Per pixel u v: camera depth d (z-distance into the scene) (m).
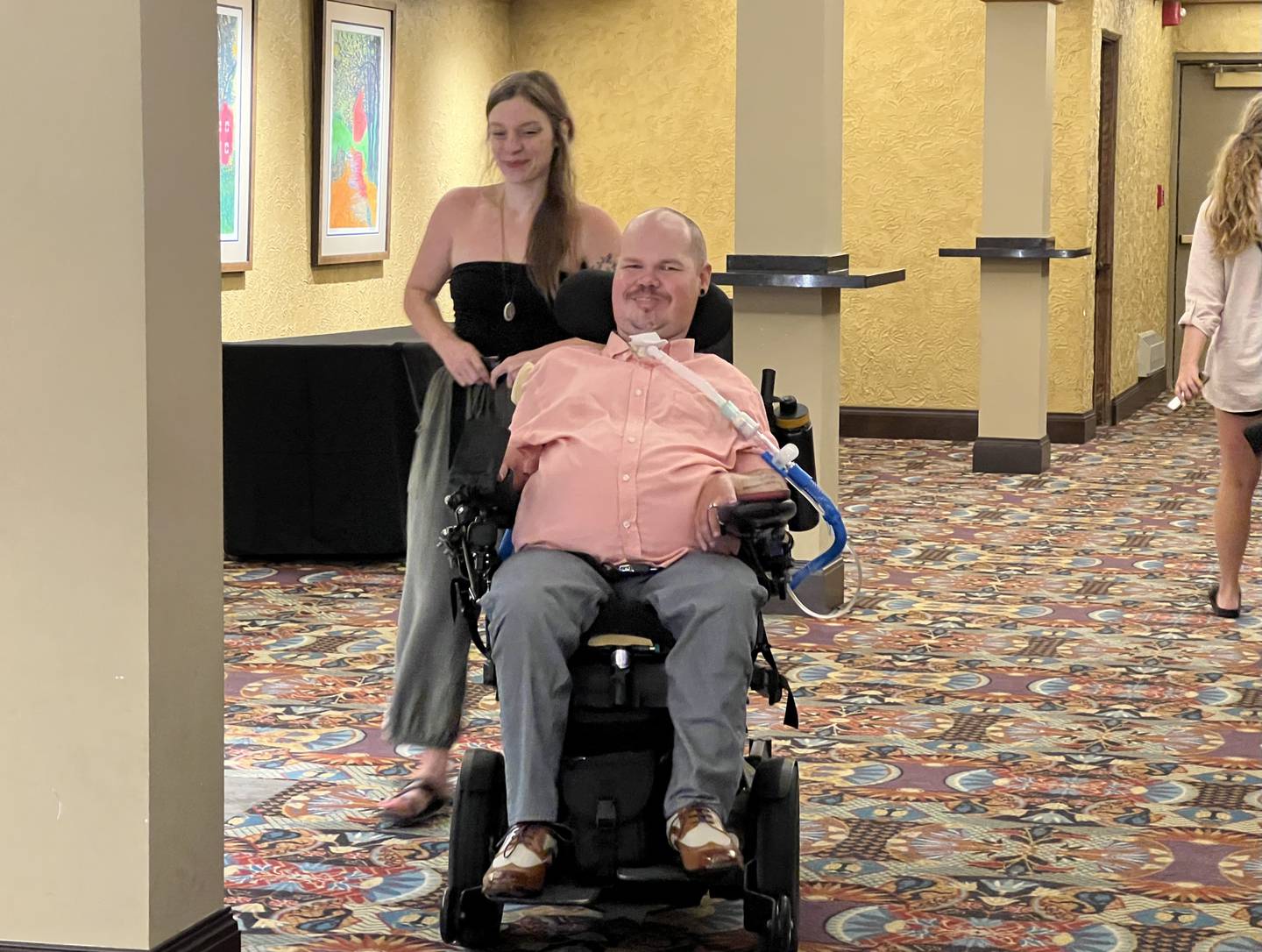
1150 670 5.04
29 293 2.51
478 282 3.45
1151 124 12.79
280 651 5.29
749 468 2.94
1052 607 5.93
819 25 5.73
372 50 9.41
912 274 11.05
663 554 2.84
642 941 2.98
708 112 11.21
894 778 3.97
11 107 2.49
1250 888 3.24
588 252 3.45
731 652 2.69
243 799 3.81
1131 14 11.70
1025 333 9.29
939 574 6.54
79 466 2.51
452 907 2.86
